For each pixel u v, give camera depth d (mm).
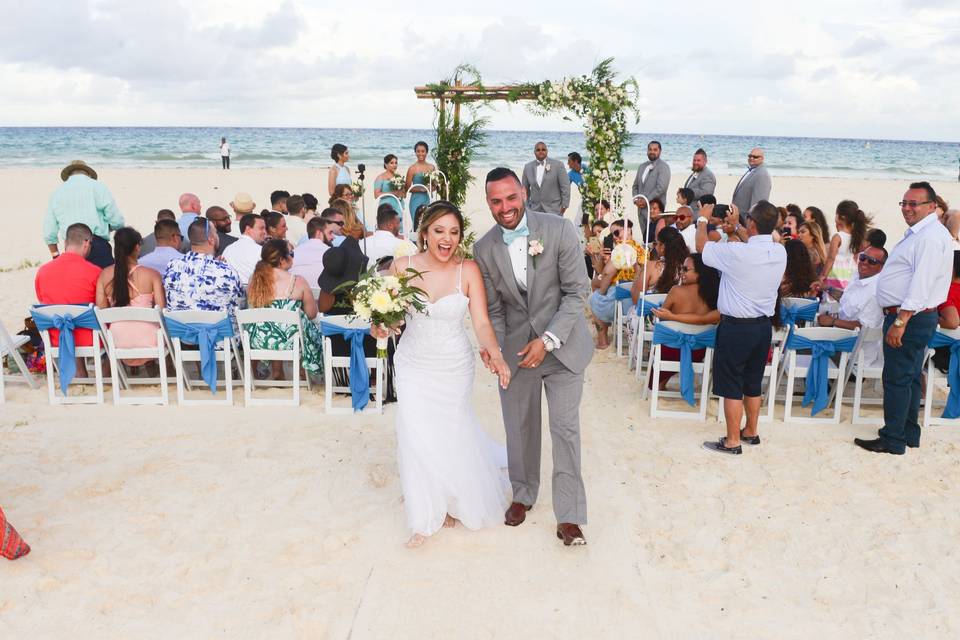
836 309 6391
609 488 4355
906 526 3953
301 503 4121
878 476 4535
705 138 106938
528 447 3889
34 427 5168
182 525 3867
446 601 3250
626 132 8805
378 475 4461
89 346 5684
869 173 44875
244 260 6465
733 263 4516
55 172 28984
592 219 9039
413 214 10250
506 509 4090
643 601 3270
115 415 5418
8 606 3191
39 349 6348
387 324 3529
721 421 5453
